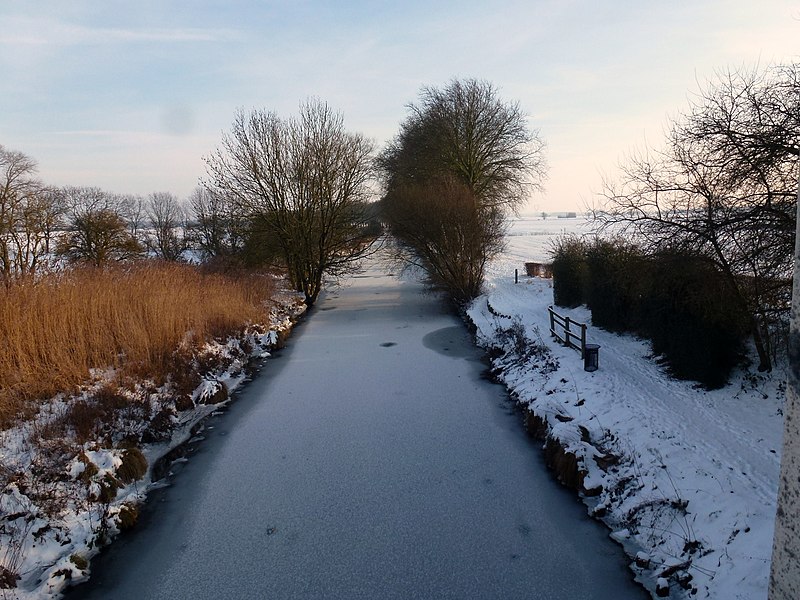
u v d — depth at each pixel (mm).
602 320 13703
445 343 14891
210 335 13180
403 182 29141
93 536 5828
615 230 11125
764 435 6570
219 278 18516
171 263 17938
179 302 13234
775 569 1792
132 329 10719
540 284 22250
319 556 5520
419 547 5594
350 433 8609
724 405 7645
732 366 8586
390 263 34125
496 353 13031
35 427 7316
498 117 28906
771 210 7074
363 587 5035
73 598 5051
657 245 8789
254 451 8102
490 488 6746
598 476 6598
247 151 21547
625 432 7203
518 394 9898
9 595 4938
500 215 24344
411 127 31109
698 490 5633
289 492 6832
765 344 8656
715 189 7977
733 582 4398
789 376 1751
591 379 9406
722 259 7969
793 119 6941
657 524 5531
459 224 19625
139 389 9367
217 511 6453
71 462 6672
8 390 7988
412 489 6773
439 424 8859
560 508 6258
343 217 22812
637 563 5168
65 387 8711
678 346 9055
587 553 5414
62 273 12219
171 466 7723
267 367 12938
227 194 22031
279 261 23594
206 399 10172
